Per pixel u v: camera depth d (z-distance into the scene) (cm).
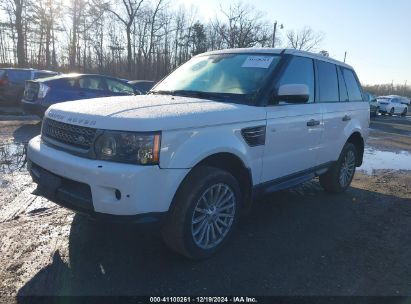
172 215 325
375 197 593
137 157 292
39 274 318
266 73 419
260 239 408
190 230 331
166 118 307
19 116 1315
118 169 288
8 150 759
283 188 447
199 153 323
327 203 546
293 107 437
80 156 311
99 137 299
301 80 461
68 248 363
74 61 4350
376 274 349
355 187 648
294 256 374
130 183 288
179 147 311
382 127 1875
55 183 327
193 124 321
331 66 539
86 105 347
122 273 325
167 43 4762
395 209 538
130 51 4094
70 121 324
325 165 531
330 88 529
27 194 507
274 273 340
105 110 321
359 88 627
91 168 295
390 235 441
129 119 299
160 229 333
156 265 341
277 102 412
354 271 352
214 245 360
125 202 290
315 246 399
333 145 536
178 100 377
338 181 581
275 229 438
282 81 423
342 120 547
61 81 1025
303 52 473
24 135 930
